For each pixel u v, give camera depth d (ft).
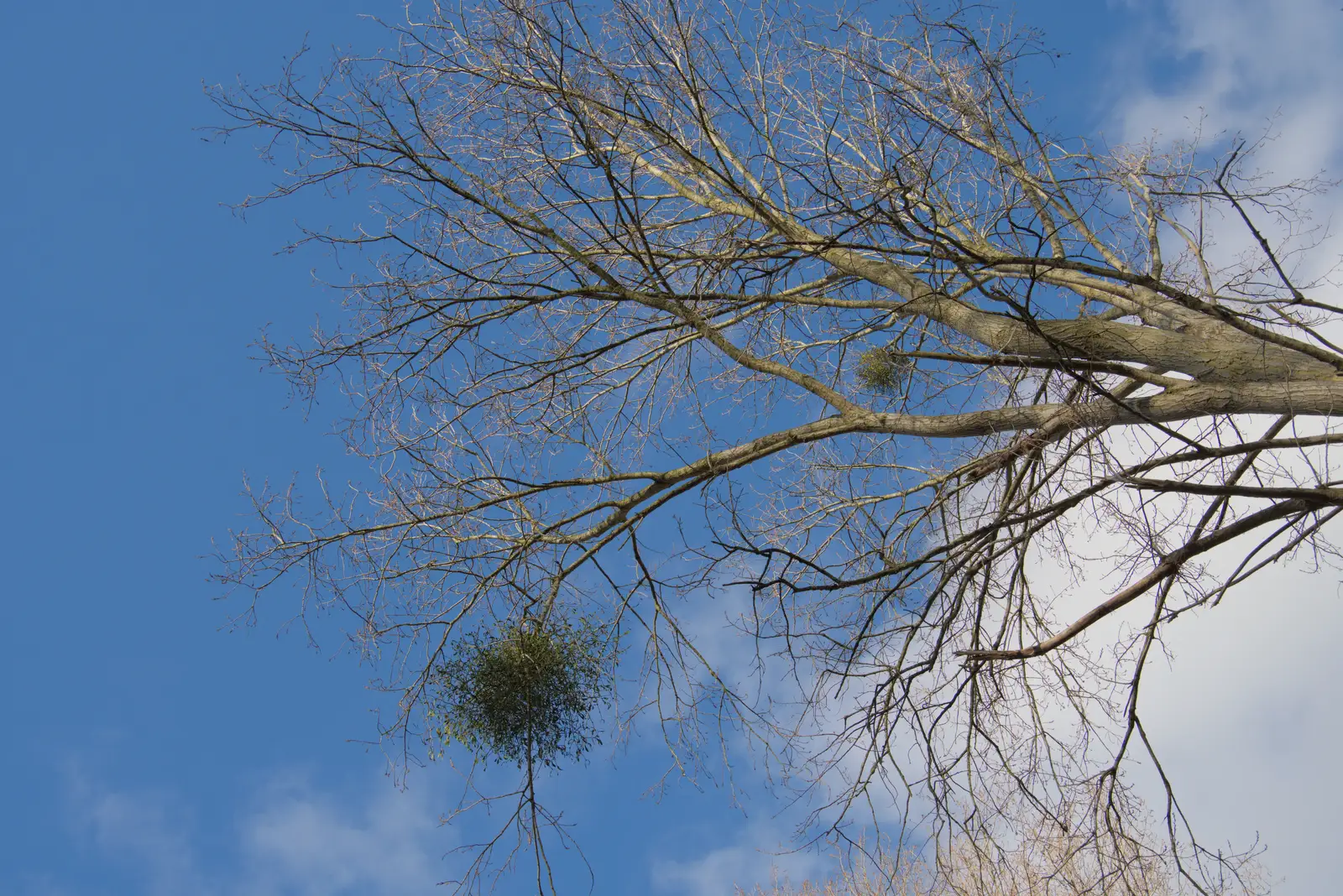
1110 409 17.17
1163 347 17.47
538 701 18.57
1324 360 16.25
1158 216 18.80
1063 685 19.15
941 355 17.07
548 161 18.78
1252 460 17.99
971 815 19.31
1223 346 17.01
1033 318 16.78
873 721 19.60
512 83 19.80
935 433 18.98
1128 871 18.56
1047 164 17.89
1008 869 19.34
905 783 19.40
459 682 18.62
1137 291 19.39
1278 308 16.66
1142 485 15.99
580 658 19.08
